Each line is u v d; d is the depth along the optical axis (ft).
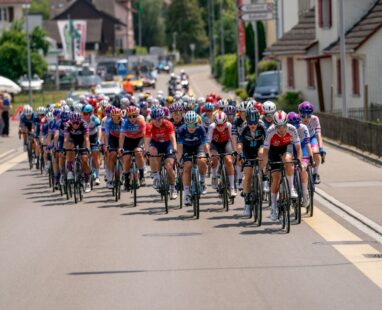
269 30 483.92
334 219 97.71
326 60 274.98
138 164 118.11
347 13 250.98
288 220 88.99
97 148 132.26
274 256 76.79
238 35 441.27
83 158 122.11
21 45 487.20
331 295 61.82
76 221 102.58
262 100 330.13
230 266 72.84
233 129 103.96
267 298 61.36
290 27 368.89
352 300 60.23
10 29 508.53
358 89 243.40
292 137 91.20
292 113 98.89
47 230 96.22
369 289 63.46
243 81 441.27
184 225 96.48
